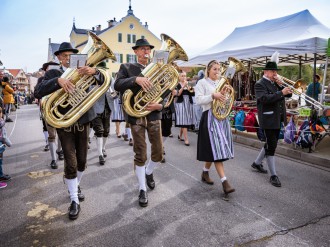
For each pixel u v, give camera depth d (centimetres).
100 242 269
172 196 372
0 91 801
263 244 265
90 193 384
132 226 298
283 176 454
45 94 291
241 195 376
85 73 293
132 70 354
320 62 1071
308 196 373
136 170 359
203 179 421
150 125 362
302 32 761
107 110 555
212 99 362
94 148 642
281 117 415
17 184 421
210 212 327
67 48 323
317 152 555
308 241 269
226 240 271
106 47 310
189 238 275
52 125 290
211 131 364
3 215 324
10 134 881
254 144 674
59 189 400
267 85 412
